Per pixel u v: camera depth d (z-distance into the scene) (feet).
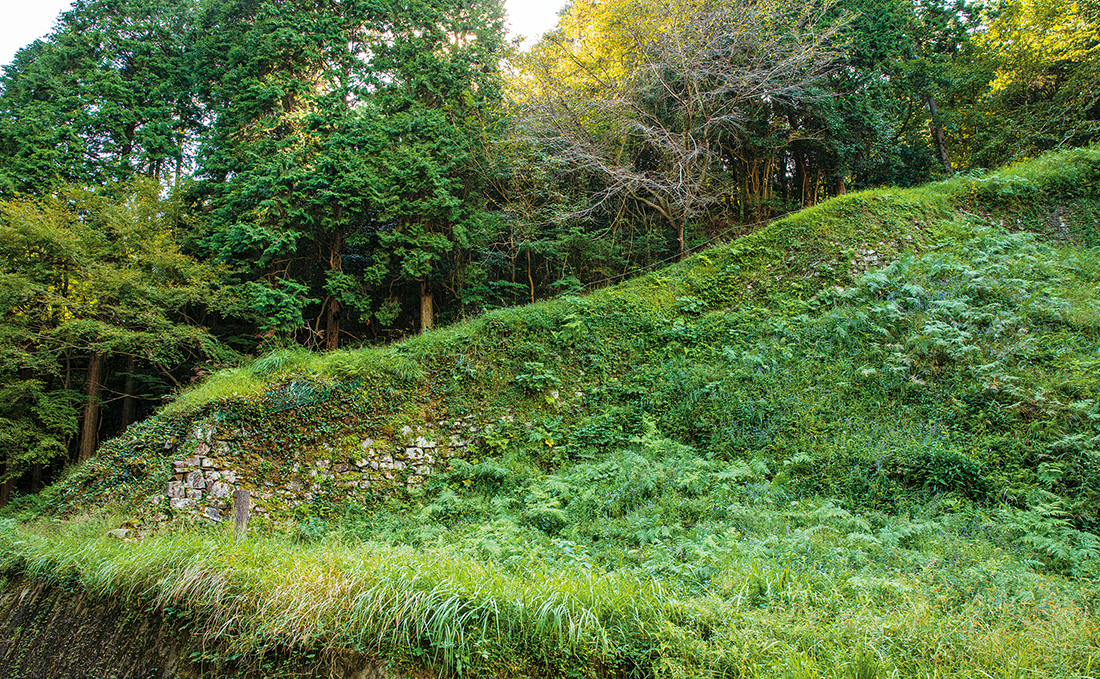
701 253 49.42
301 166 53.52
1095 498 21.97
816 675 11.06
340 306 60.95
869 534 20.49
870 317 37.29
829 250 45.68
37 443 49.14
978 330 33.73
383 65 62.54
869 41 61.93
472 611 13.37
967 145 82.33
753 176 69.67
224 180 59.77
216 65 66.74
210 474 31.27
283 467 32.53
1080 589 15.42
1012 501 22.86
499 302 65.31
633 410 35.70
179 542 19.35
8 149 59.41
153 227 54.90
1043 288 37.09
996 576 16.11
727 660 11.92
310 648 13.99
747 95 56.03
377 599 14.11
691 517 24.35
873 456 26.17
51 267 50.26
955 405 28.63
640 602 13.71
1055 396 27.43
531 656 12.96
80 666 17.51
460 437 35.73
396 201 56.75
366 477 33.12
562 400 37.83
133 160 65.16
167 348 51.39
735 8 53.88
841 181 68.64
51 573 20.68
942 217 49.39
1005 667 11.04
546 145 59.21
